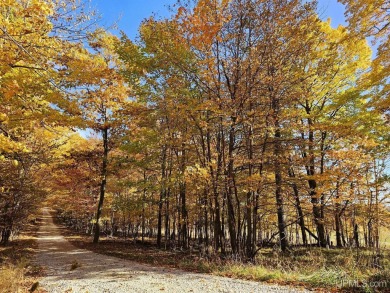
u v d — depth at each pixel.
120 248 18.05
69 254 15.22
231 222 12.37
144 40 13.17
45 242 23.16
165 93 13.60
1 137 6.24
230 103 11.66
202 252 13.84
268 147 12.81
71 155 18.39
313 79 14.53
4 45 5.97
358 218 15.02
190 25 11.95
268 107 12.12
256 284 7.42
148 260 12.91
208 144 13.84
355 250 13.38
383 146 12.88
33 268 10.31
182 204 17.50
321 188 11.88
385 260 10.56
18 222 18.92
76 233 36.16
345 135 12.24
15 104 7.52
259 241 19.67
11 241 22.42
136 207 16.95
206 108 11.57
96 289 7.15
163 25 13.09
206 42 11.42
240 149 13.27
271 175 13.22
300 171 15.71
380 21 9.45
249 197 12.28
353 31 10.09
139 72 13.59
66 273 9.47
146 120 15.26
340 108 15.48
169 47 12.66
